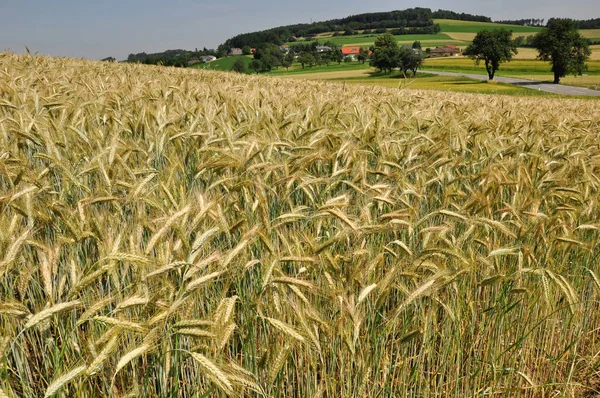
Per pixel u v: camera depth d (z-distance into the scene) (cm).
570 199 557
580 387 494
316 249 361
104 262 318
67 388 316
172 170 486
